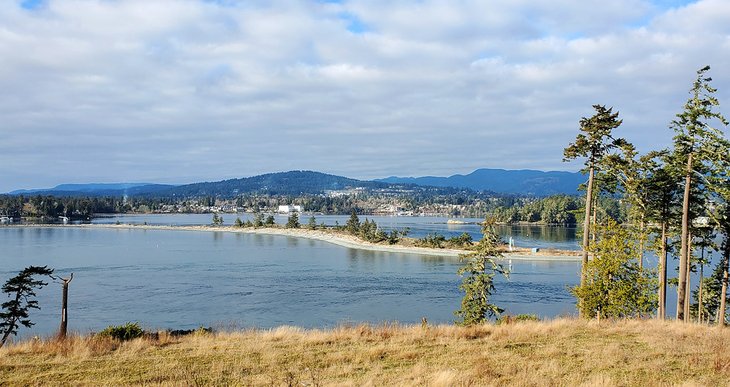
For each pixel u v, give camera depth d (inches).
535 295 2817.4
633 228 1515.7
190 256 5027.1
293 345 792.9
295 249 5905.5
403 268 4106.8
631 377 594.2
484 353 718.5
